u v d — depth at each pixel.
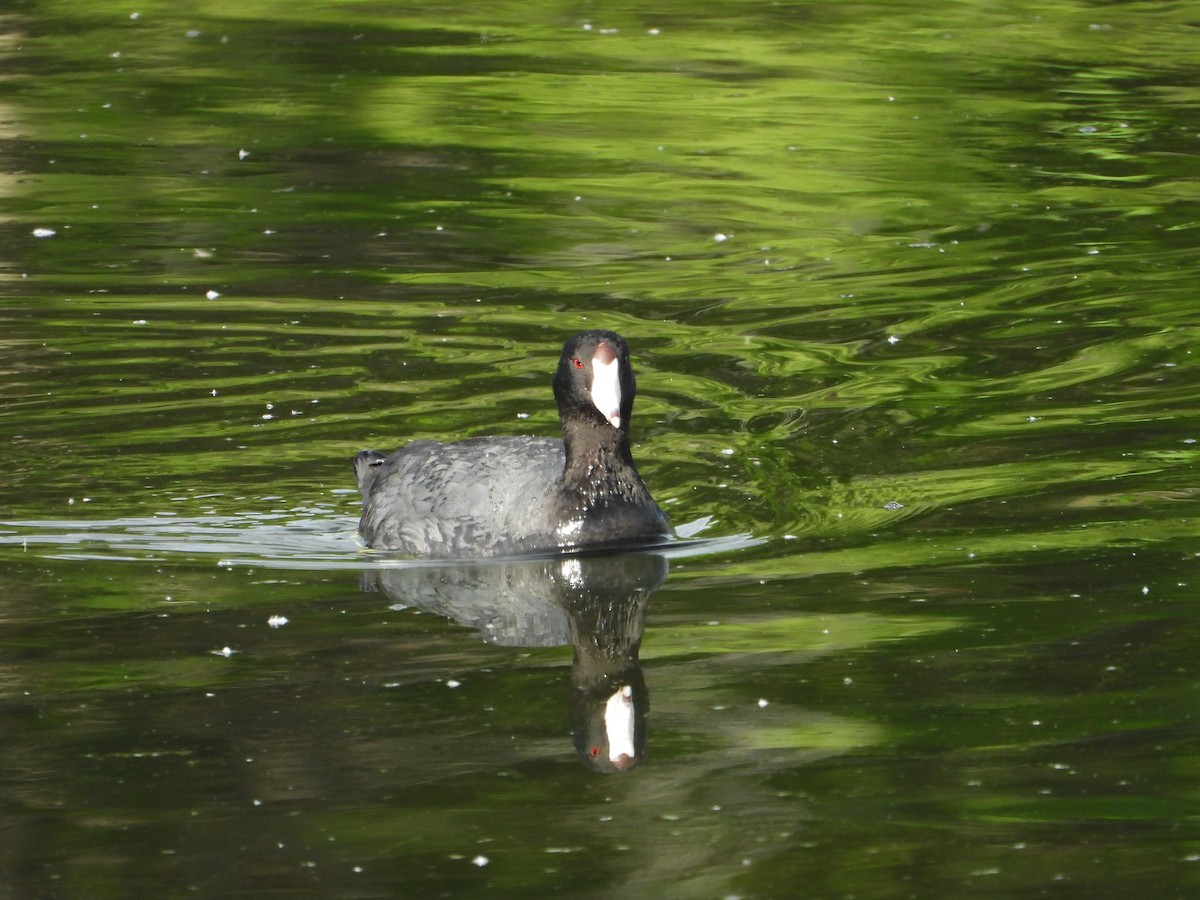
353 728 9.11
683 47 33.78
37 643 10.39
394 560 12.14
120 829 8.02
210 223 22.56
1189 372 16.17
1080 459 13.80
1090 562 11.45
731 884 7.45
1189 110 28.64
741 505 13.15
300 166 25.69
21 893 7.44
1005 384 16.03
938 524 12.43
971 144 26.88
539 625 10.72
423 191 24.36
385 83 31.02
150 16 36.31
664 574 11.67
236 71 31.83
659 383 16.36
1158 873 7.45
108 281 19.81
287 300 19.12
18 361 16.88
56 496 13.38
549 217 23.02
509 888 7.44
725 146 26.88
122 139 27.17
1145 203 23.36
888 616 10.63
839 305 18.95
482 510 12.38
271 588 11.48
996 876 7.47
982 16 36.16
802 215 23.12
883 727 9.00
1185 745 8.68
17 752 8.85
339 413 15.52
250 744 8.92
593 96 30.14
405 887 7.46
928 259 20.86
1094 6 37.12
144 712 9.34
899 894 7.30
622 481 12.38
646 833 7.91
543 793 8.35
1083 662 9.78
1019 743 8.78
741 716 9.22
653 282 19.98
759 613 10.79
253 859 7.72
